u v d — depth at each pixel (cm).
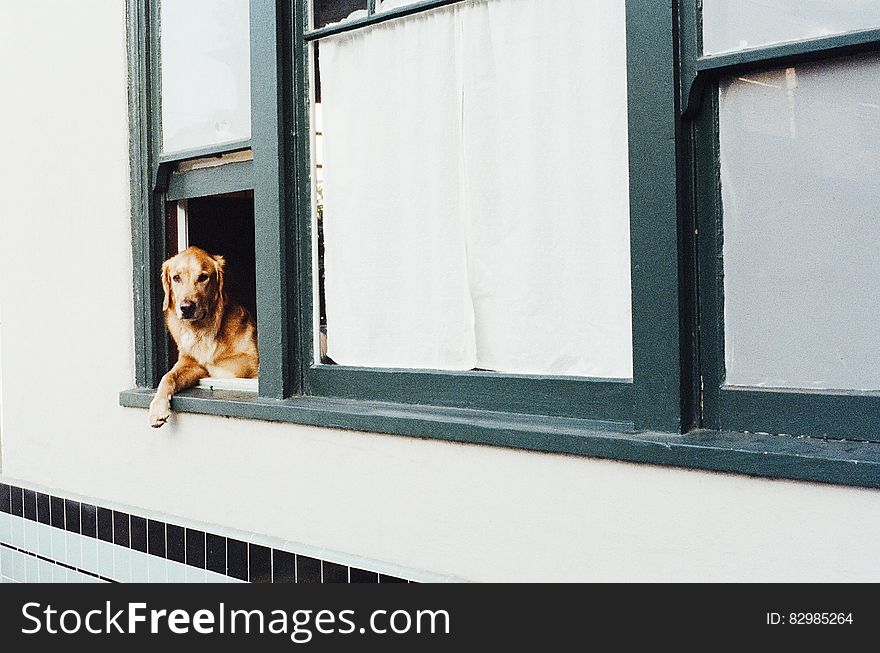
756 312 195
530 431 213
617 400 214
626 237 215
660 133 198
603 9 217
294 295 279
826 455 173
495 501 224
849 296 184
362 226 266
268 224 276
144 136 321
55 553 350
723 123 197
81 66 338
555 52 225
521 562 220
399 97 255
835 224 185
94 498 337
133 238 327
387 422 241
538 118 228
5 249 373
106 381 332
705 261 200
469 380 241
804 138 188
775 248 192
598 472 206
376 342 264
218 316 322
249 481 282
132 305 328
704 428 202
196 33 308
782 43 186
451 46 244
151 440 314
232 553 285
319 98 274
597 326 221
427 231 251
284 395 276
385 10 256
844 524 174
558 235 226
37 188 358
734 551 188
